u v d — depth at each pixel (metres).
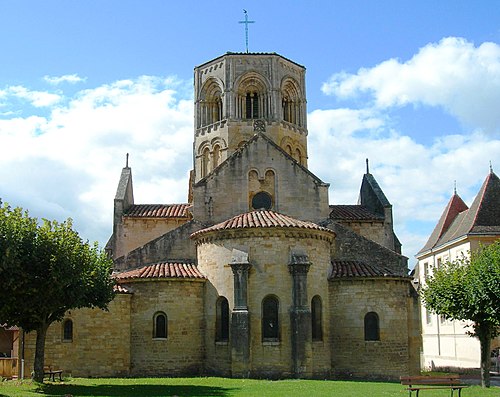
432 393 32.19
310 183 47.19
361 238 46.38
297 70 56.62
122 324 42.06
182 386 34.28
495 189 61.47
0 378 35.53
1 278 32.09
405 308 42.91
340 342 42.03
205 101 55.34
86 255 36.22
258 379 39.00
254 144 47.59
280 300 40.25
